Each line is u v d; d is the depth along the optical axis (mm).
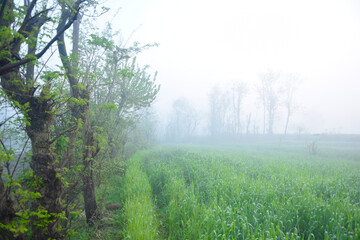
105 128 7504
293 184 7789
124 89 9312
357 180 9531
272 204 5508
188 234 4754
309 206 5480
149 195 7305
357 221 4863
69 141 4164
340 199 6457
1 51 2521
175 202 6289
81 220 5609
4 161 2676
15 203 3264
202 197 6891
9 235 2834
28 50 3611
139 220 4734
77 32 6105
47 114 3350
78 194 5254
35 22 3662
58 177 3443
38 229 3221
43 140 3340
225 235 4195
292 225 4938
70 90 5473
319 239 4613
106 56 5742
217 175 8820
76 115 4902
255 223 4664
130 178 8664
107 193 7996
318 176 10062
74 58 4383
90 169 5320
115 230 5324
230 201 5977
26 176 3240
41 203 3240
